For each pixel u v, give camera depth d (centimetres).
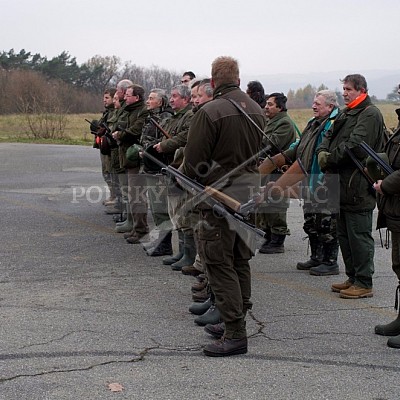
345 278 687
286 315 566
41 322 540
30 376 432
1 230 925
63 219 1007
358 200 601
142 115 818
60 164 1766
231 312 471
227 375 438
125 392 409
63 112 2994
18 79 4138
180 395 406
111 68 6069
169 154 686
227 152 467
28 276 687
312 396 407
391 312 577
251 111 482
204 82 586
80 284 657
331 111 668
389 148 507
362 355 477
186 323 542
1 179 1466
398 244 505
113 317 555
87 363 455
